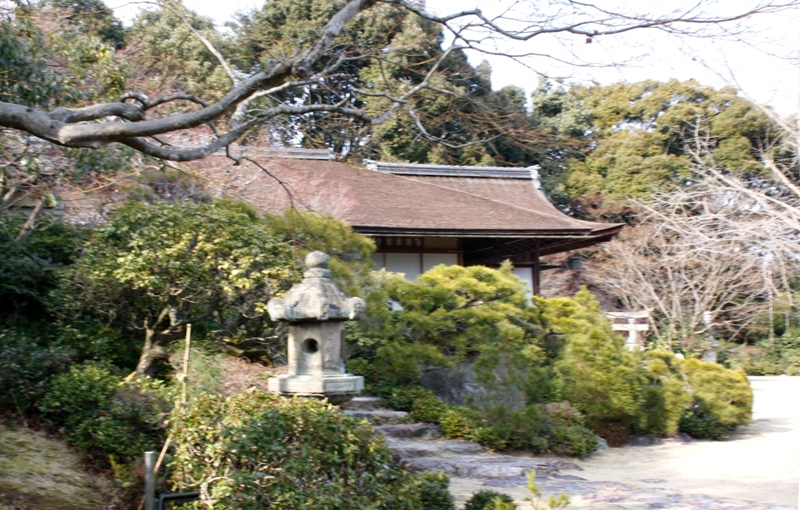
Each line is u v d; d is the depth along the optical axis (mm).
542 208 18688
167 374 8703
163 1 8867
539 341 11859
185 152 5234
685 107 23078
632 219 24297
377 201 15602
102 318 9180
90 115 5344
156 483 6289
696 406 12727
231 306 9016
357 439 5273
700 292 21828
